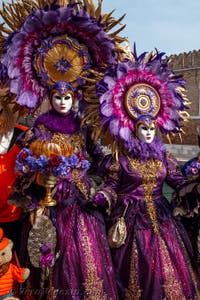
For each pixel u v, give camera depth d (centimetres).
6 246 305
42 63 352
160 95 373
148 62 366
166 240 332
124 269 326
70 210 327
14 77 344
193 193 347
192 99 2653
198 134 404
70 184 333
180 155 1605
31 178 312
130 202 344
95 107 361
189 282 325
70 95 341
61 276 304
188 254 346
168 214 350
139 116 350
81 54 367
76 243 314
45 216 314
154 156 351
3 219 347
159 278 316
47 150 327
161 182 354
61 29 355
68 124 346
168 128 375
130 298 318
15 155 346
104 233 334
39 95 357
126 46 381
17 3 357
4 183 342
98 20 359
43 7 361
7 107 352
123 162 347
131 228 334
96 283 304
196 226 363
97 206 334
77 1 371
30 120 391
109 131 355
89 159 373
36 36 348
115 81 354
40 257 304
